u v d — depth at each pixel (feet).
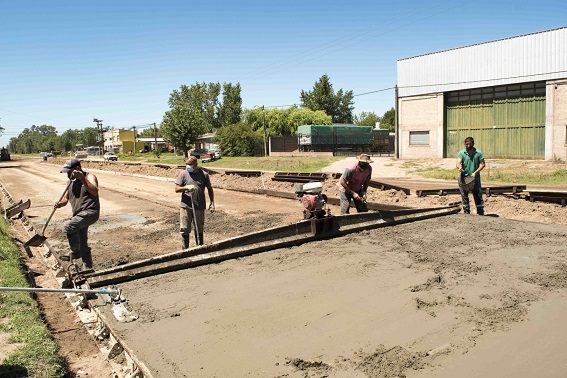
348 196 27.73
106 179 93.97
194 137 186.50
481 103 104.12
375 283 17.62
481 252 21.47
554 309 14.82
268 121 205.87
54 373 13.09
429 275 18.33
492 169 84.69
